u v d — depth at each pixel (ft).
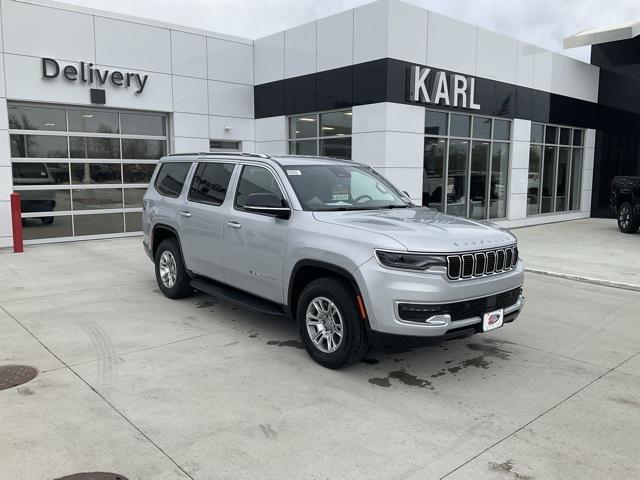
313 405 13.20
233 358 16.31
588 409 13.21
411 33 39.11
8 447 11.04
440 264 13.64
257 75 49.34
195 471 10.29
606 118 62.28
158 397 13.52
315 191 17.43
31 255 34.37
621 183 48.47
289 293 16.46
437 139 43.06
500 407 13.25
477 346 17.85
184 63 44.91
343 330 14.73
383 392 14.03
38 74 37.42
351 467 10.51
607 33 53.93
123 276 27.96
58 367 15.44
